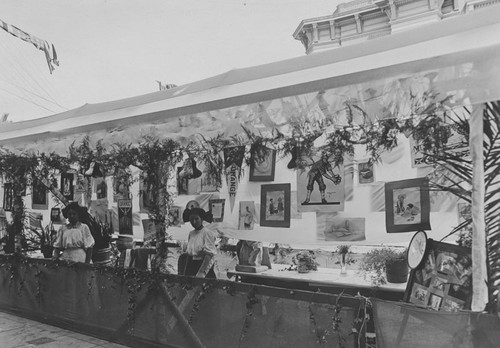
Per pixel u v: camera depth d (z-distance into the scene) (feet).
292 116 11.16
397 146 13.53
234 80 12.36
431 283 10.30
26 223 22.52
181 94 13.76
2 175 23.16
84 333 16.84
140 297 15.10
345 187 14.78
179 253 17.87
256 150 16.46
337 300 10.54
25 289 19.70
